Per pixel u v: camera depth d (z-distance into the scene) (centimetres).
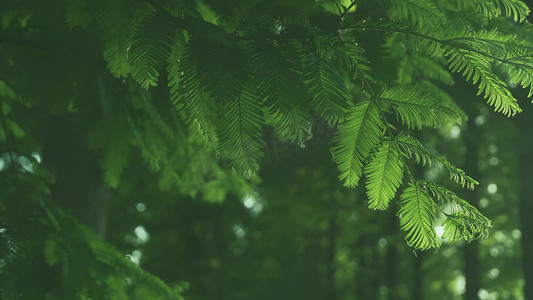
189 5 234
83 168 747
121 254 412
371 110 232
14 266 326
